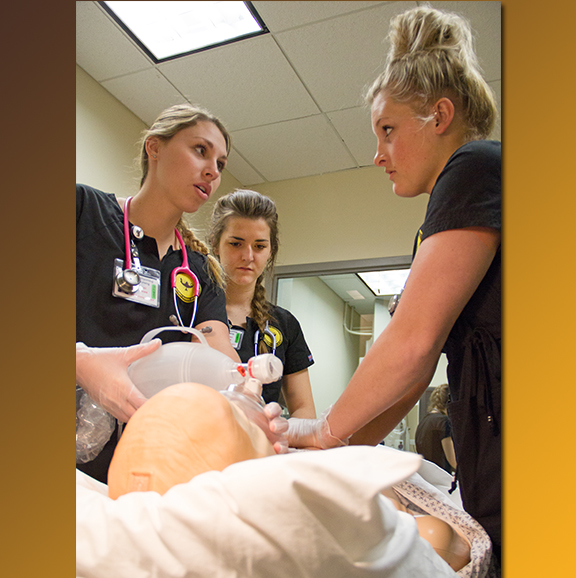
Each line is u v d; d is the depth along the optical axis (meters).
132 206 0.99
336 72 1.71
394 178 0.76
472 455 0.60
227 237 1.51
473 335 0.63
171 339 0.95
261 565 0.30
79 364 0.58
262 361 0.53
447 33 0.71
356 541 0.32
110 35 1.66
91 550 0.33
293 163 2.49
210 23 1.61
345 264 2.76
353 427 0.65
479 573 0.52
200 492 0.32
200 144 0.94
